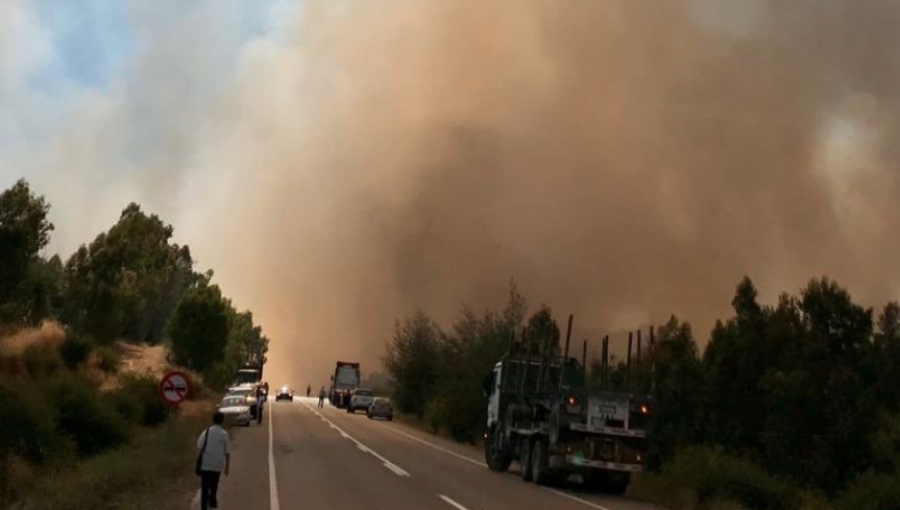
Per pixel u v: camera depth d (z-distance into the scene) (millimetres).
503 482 24953
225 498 18344
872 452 20266
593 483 24609
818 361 22172
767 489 20734
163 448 24734
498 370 29969
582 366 26219
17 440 21734
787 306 24516
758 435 23703
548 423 24406
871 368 22562
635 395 23797
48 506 15297
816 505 19266
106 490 17609
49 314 51219
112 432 27953
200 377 65750
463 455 35094
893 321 23594
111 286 56656
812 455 20828
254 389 50844
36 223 41156
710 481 21344
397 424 60375
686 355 27375
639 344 25438
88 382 33969
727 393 24969
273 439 37500
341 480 22797
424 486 22359
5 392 22906
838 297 22875
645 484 24125
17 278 40844
